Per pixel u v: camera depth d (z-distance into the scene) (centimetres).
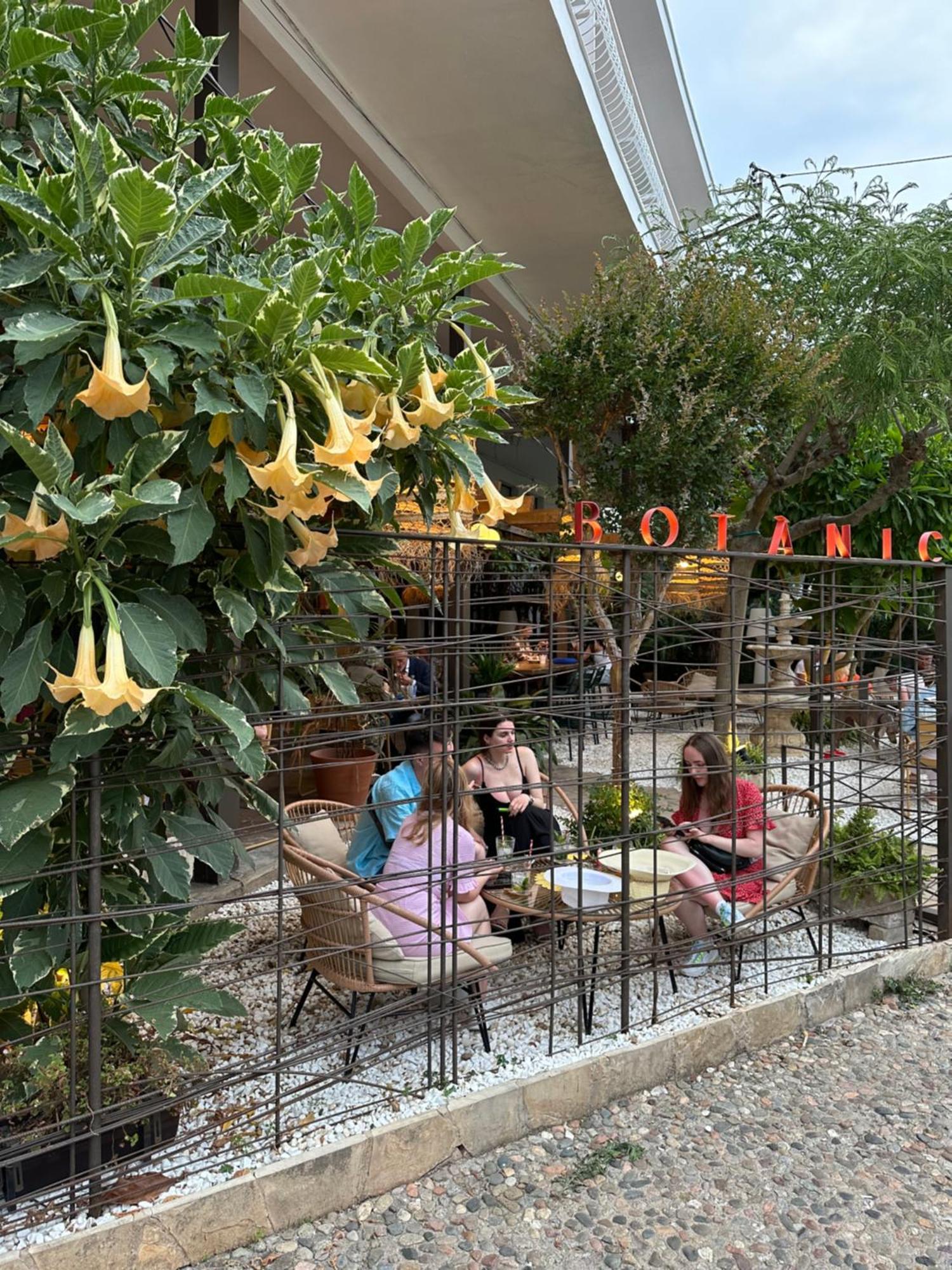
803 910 500
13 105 212
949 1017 400
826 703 436
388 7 554
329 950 275
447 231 828
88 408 201
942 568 470
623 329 565
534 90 639
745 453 572
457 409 250
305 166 251
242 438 215
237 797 504
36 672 196
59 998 256
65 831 243
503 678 666
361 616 271
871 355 682
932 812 489
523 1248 250
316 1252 245
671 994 389
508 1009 373
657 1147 298
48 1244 219
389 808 365
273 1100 264
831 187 781
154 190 182
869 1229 262
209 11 468
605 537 587
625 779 350
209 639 257
